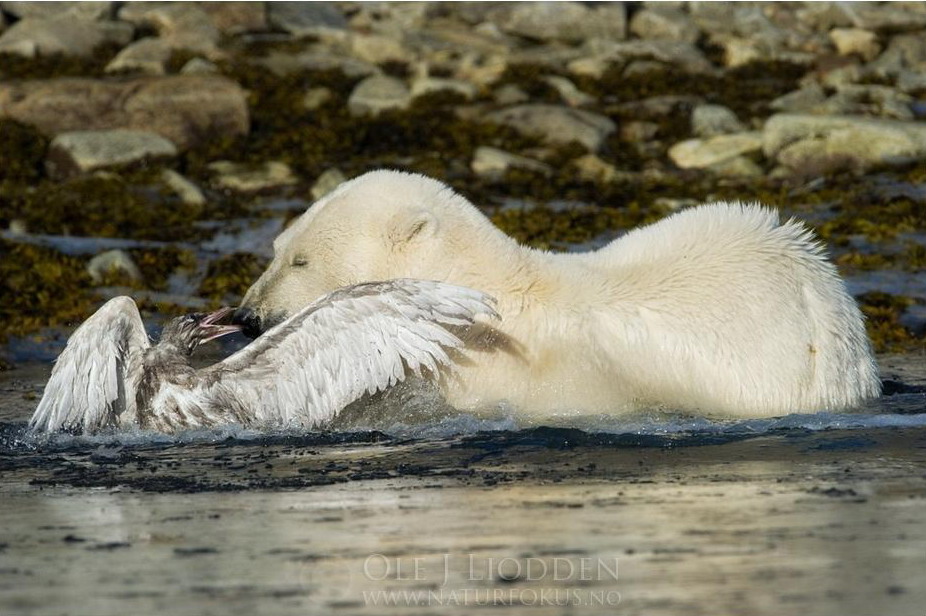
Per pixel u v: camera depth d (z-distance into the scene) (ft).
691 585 42.47
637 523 49.85
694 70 176.65
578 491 55.21
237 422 64.18
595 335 68.85
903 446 63.26
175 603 41.75
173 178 138.51
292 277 71.36
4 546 48.65
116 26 177.58
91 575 44.83
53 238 121.39
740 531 48.57
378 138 155.74
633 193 140.36
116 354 63.82
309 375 61.98
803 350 70.38
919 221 124.88
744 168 146.00
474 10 192.34
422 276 69.87
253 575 44.34
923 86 171.94
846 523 49.44
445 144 153.89
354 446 64.39
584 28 186.09
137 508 53.98
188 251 119.14
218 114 152.35
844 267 114.62
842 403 71.56
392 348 60.39
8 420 75.25
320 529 49.85
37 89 151.64
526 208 134.10
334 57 175.63
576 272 71.10
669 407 68.90
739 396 69.15
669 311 69.72
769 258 71.92
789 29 190.60
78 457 63.26
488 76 173.06
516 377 68.64
